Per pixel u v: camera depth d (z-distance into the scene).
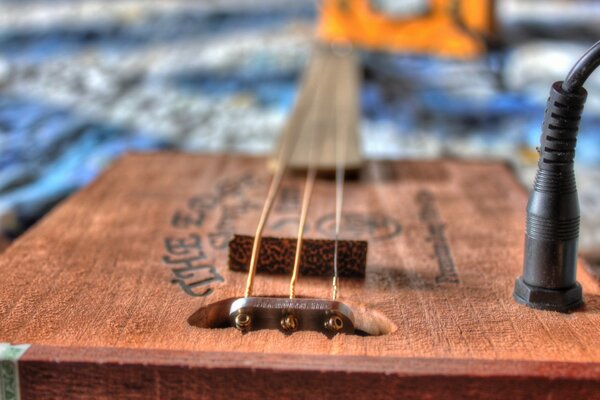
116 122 0.47
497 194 0.32
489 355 0.21
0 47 0.64
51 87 0.54
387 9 0.57
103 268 0.25
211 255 0.26
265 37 0.66
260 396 0.20
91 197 0.31
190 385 0.20
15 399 0.20
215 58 0.60
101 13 0.75
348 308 0.22
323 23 0.60
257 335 0.22
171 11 0.76
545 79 0.55
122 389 0.20
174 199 0.31
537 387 0.20
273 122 0.47
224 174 0.34
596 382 0.20
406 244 0.27
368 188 0.33
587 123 0.47
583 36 0.66
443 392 0.20
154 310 0.23
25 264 0.25
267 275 0.25
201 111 0.49
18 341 0.21
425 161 0.36
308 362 0.20
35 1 0.80
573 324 0.22
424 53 0.58
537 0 0.82
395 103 0.51
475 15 0.55
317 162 0.33
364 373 0.20
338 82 0.48
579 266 0.26
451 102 0.51
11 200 0.36
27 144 0.43
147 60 0.60
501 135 0.46
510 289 0.24
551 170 0.22
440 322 0.22
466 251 0.27
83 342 0.21
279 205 0.30
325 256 0.25
